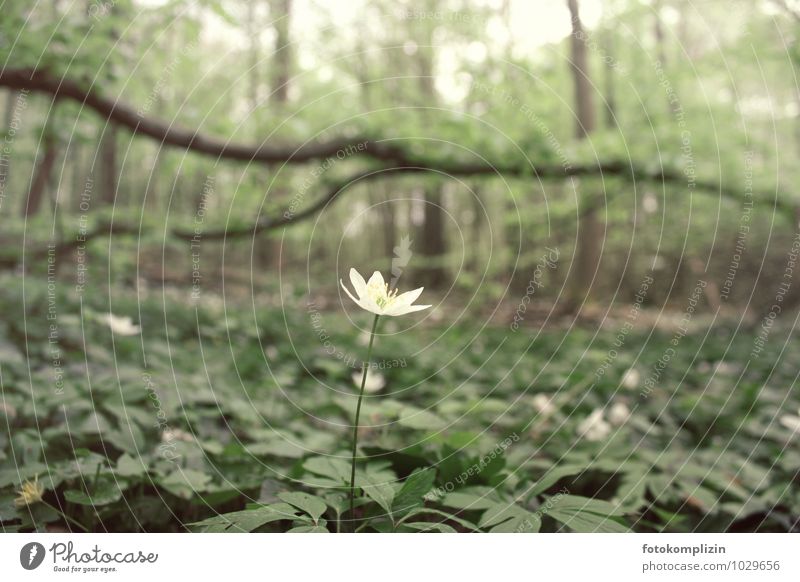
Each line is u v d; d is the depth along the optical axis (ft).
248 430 8.89
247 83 31.60
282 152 19.30
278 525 6.46
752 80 33.55
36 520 6.02
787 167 26.13
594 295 37.93
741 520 7.48
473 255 37.45
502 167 20.57
